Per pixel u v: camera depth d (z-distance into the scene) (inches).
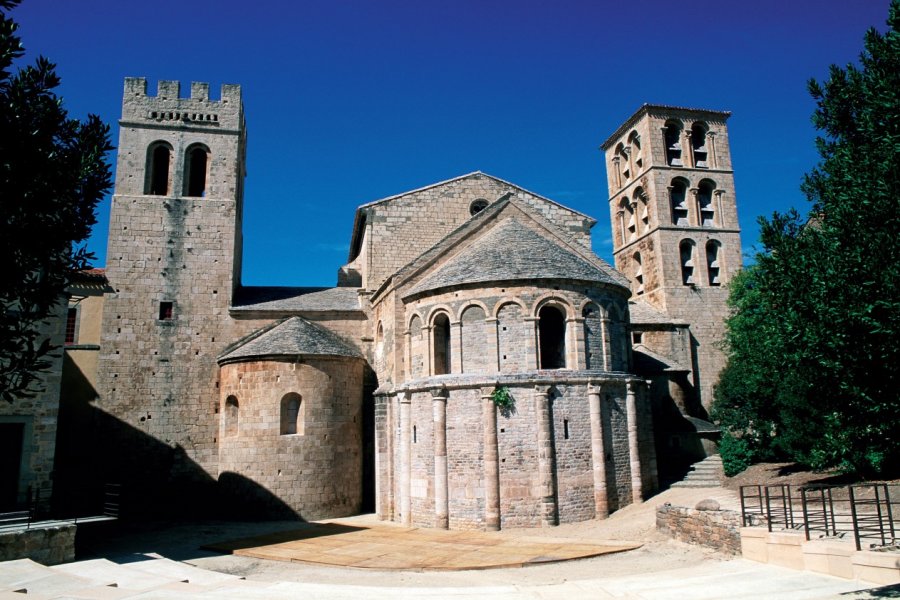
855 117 640.4
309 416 1414.9
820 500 1018.7
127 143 1688.0
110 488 1488.7
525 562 890.1
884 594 546.0
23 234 403.2
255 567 920.9
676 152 2226.9
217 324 1627.7
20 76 414.3
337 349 1491.1
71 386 1541.6
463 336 1284.4
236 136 1752.0
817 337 542.9
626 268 2297.0
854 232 533.3
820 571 717.9
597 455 1222.3
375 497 1443.2
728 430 1601.9
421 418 1295.5
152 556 979.3
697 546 936.9
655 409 1688.0
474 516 1195.3
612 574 815.1
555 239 1547.7
